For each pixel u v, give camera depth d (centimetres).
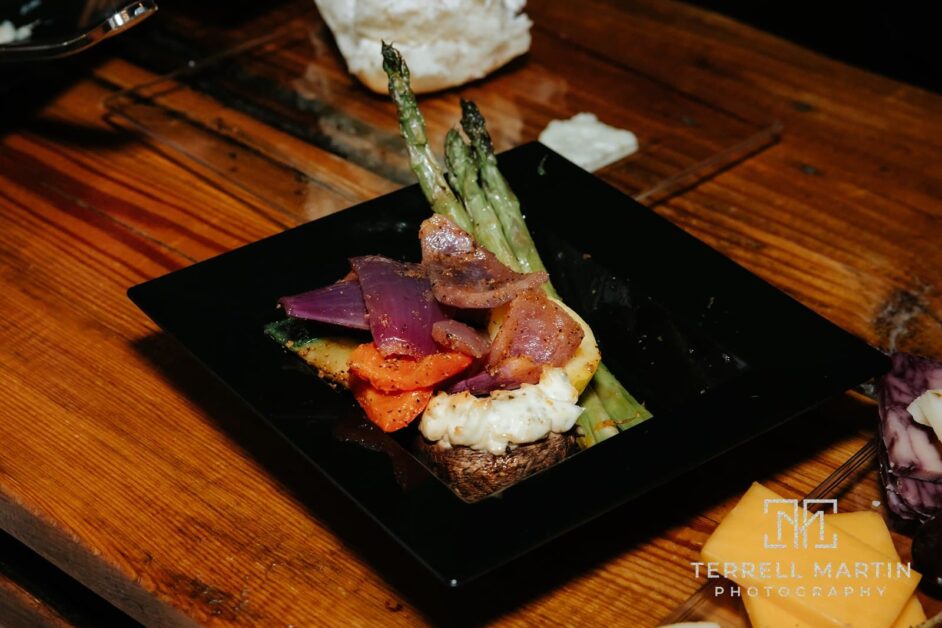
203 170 62
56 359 51
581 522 39
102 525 44
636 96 69
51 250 57
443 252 47
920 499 43
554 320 46
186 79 69
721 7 100
